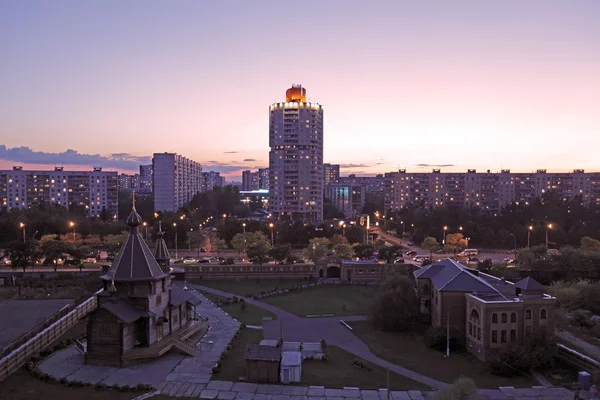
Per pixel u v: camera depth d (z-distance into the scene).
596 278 127.31
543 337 71.25
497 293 77.62
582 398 57.34
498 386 63.12
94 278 119.12
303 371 67.25
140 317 69.12
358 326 89.44
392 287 92.38
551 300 73.31
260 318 93.75
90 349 67.69
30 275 125.94
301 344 78.00
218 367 66.31
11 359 63.59
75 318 86.75
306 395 59.31
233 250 180.88
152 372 64.94
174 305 76.50
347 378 64.94
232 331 84.50
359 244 159.00
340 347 77.81
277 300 108.88
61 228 180.25
